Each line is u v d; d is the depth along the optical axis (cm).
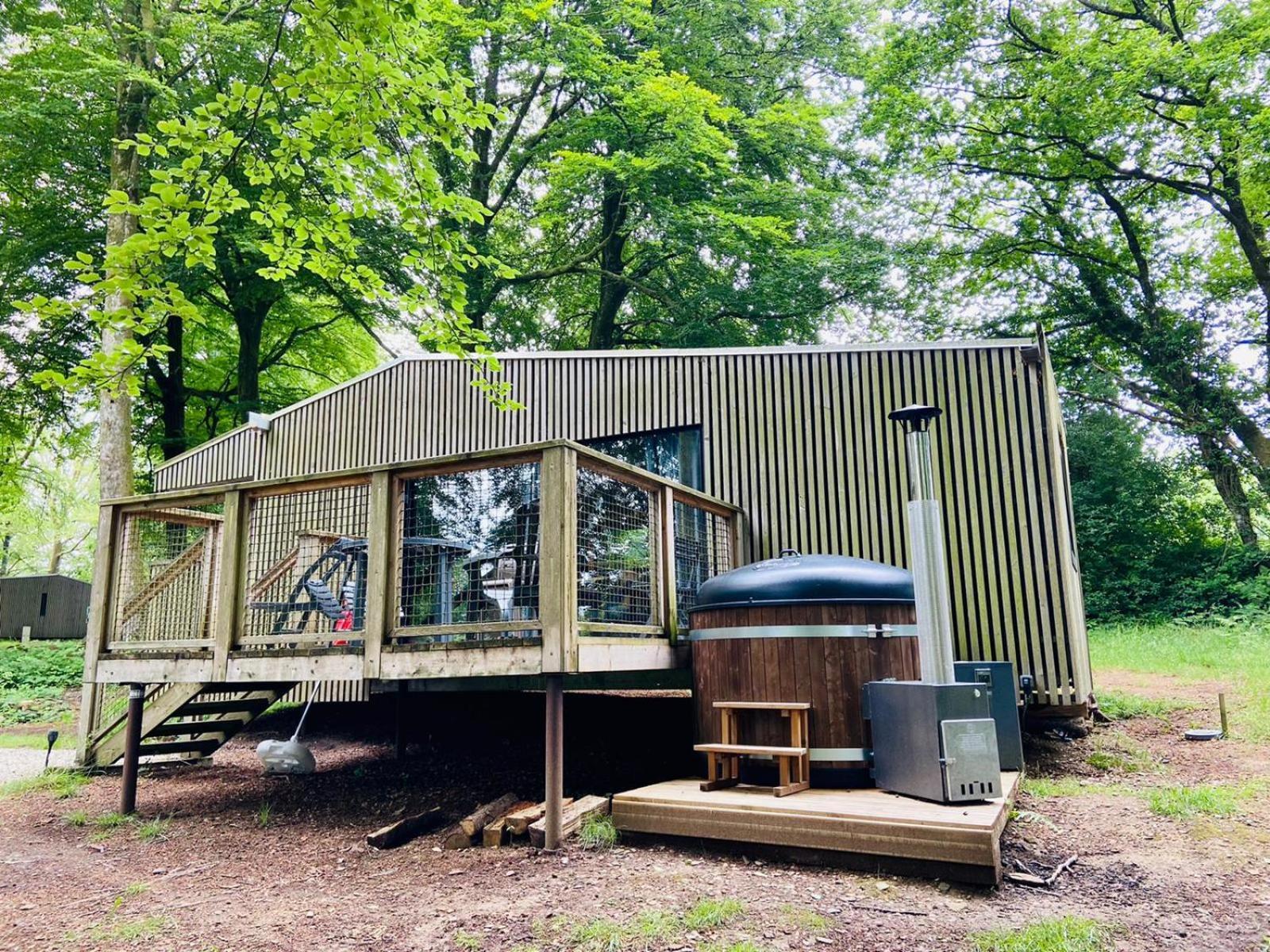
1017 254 1916
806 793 433
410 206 509
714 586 518
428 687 615
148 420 1858
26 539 3181
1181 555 1666
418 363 950
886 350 695
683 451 778
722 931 301
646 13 1702
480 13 1770
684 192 1752
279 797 621
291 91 472
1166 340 1736
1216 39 1452
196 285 1507
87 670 620
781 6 1900
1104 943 287
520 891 360
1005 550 625
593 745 688
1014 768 514
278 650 535
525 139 2081
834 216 1922
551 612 432
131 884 421
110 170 1448
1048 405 631
